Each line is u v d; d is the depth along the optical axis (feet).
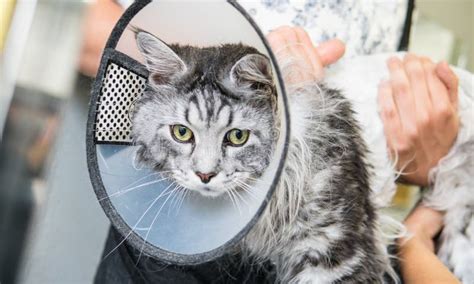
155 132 1.55
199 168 1.52
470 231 2.47
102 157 1.42
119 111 1.46
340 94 1.89
